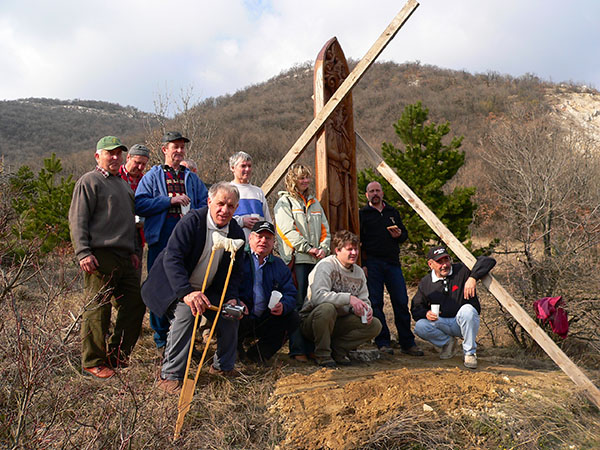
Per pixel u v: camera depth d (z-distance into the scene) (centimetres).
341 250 459
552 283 640
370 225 564
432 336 511
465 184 1842
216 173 1349
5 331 329
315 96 558
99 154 390
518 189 780
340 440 301
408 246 1111
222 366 378
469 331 467
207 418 328
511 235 765
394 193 1062
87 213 376
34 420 280
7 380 311
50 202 1013
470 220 1035
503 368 471
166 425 287
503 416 346
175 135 463
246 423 325
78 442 275
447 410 345
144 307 408
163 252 361
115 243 382
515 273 666
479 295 674
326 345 440
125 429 279
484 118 4428
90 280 379
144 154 488
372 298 547
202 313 341
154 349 448
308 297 457
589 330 604
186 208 446
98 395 331
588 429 358
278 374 404
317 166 546
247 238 440
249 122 5103
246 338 471
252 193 475
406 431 313
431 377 393
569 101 4750
